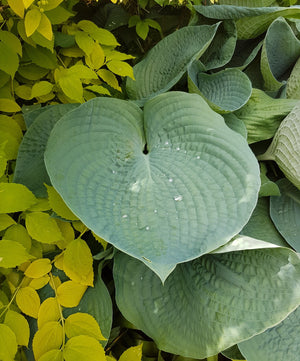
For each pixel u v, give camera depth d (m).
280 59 0.85
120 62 0.65
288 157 0.71
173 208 0.52
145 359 0.69
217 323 0.56
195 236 0.50
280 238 0.72
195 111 0.59
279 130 0.72
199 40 0.74
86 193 0.51
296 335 0.60
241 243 0.53
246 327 0.54
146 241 0.49
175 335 0.58
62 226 0.58
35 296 0.54
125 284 0.60
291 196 0.76
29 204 0.52
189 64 0.71
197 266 0.61
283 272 0.55
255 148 0.80
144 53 0.87
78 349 0.50
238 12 0.76
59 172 0.51
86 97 0.68
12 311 0.53
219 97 0.76
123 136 0.58
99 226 0.49
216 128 0.57
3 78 0.62
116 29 0.84
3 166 0.52
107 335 0.57
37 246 0.58
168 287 0.60
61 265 0.57
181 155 0.57
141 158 0.57
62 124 0.54
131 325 0.68
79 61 0.68
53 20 0.61
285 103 0.74
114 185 0.53
